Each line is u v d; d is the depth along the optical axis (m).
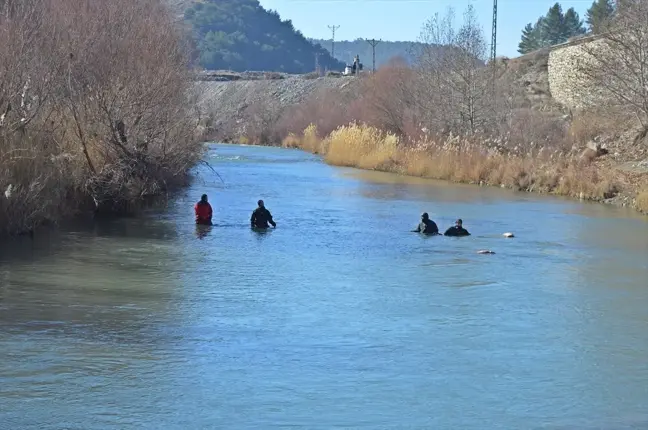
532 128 45.94
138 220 25.95
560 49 58.41
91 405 10.31
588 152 40.16
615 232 25.34
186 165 34.88
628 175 35.31
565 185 36.00
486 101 50.16
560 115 51.56
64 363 11.77
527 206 31.88
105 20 28.39
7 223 21.78
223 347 12.78
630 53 41.91
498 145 44.69
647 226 26.69
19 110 23.58
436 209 30.45
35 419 9.86
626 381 11.70
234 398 10.69
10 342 12.66
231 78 108.75
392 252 21.41
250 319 14.47
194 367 11.79
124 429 9.66
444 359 12.48
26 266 18.36
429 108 53.09
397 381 11.48
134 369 11.62
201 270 18.53
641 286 17.75
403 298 16.31
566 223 27.23
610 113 43.25
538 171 38.50
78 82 26.75
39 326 13.57
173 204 30.22
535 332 14.06
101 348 12.52
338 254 20.94
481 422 10.16
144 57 28.67
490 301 16.20
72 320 14.00
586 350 13.08
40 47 25.11
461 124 50.44
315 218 27.45
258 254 20.70
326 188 37.50
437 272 18.91
